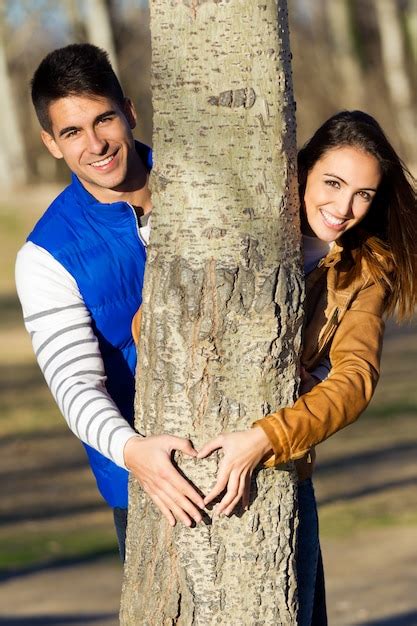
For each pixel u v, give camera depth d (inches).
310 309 154.3
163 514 146.7
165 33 142.9
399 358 878.4
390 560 450.0
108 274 156.8
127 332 159.5
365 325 151.5
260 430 139.3
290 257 144.9
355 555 461.1
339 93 1533.0
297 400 143.1
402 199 160.2
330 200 151.8
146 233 158.9
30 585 439.5
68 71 161.6
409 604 381.4
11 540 518.0
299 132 1514.5
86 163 162.6
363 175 150.8
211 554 145.9
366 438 672.4
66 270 155.7
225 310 143.1
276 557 146.9
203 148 142.6
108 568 465.1
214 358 143.6
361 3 1633.9
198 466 143.3
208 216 142.8
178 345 144.5
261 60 142.2
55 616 385.1
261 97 142.3
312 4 1670.8
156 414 146.6
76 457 679.7
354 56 1576.0
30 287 156.1
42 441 717.3
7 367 913.5
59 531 533.3
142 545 150.3
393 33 1519.4
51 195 1409.9
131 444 142.3
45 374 153.9
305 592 160.2
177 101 143.0
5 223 1280.8
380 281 156.1
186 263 143.6
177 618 148.5
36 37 1628.9
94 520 550.9
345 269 156.6
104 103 162.4
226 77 141.7
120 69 1330.0
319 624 170.9
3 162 1513.3
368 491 563.8
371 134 151.6
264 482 145.4
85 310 156.6
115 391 161.6
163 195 144.8
